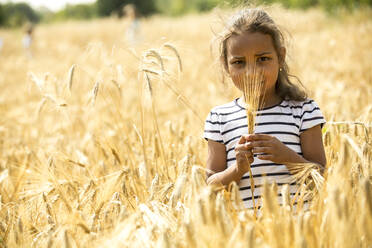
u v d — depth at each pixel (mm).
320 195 2176
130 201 2715
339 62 7977
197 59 10656
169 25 23203
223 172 2639
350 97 5168
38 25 38062
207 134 2920
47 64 14000
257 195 2707
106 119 5426
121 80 3701
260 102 2836
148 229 2162
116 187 2750
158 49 3131
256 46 2613
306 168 2338
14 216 2768
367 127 2830
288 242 1918
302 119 2754
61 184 3039
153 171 3377
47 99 3578
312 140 2738
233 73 2713
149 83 3002
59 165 3406
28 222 2670
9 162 3934
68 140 4926
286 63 2936
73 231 2424
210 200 1972
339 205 1792
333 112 4000
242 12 2787
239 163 2510
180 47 3217
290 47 3316
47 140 4879
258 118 2775
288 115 2764
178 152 3512
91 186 2949
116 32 24969
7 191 3545
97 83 3281
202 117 5117
